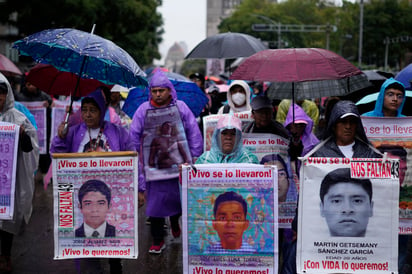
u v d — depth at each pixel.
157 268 6.10
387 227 4.46
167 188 6.39
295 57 4.96
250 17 76.50
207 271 4.64
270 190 4.57
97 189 4.84
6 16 15.61
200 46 9.26
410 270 5.33
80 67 5.38
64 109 10.47
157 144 6.36
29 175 5.67
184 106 6.44
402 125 5.21
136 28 22.64
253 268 4.61
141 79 5.12
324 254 4.51
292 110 5.92
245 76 5.07
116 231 4.86
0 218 5.32
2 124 5.32
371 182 4.46
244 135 5.61
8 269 5.81
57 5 16.25
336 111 4.47
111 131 5.18
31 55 5.27
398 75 7.04
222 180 4.59
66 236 4.87
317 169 4.49
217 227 4.61
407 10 81.38
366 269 4.50
